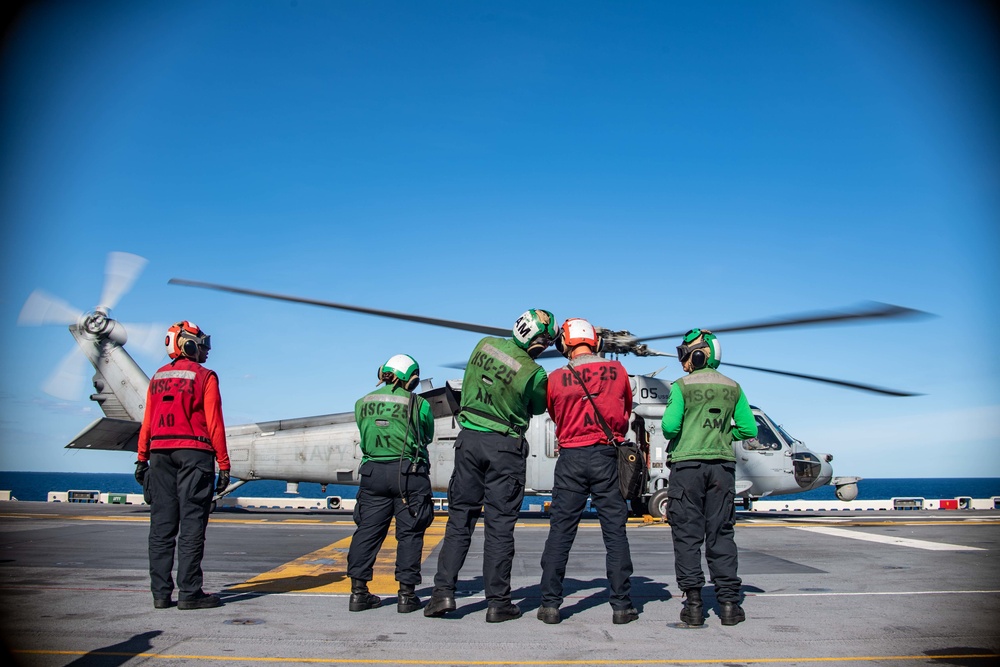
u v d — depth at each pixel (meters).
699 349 5.61
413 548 5.56
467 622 5.16
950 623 5.10
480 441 5.31
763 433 16.73
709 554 5.21
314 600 5.96
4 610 5.42
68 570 7.34
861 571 7.59
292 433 17.64
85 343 17.94
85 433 16.17
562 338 5.75
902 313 8.15
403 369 5.80
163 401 5.62
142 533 10.82
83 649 4.30
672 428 5.38
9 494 20.80
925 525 13.59
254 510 19.19
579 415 5.26
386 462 5.61
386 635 4.74
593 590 6.50
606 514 5.22
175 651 4.27
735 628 4.97
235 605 5.69
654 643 4.56
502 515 5.25
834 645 4.51
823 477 16.75
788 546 9.85
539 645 4.51
